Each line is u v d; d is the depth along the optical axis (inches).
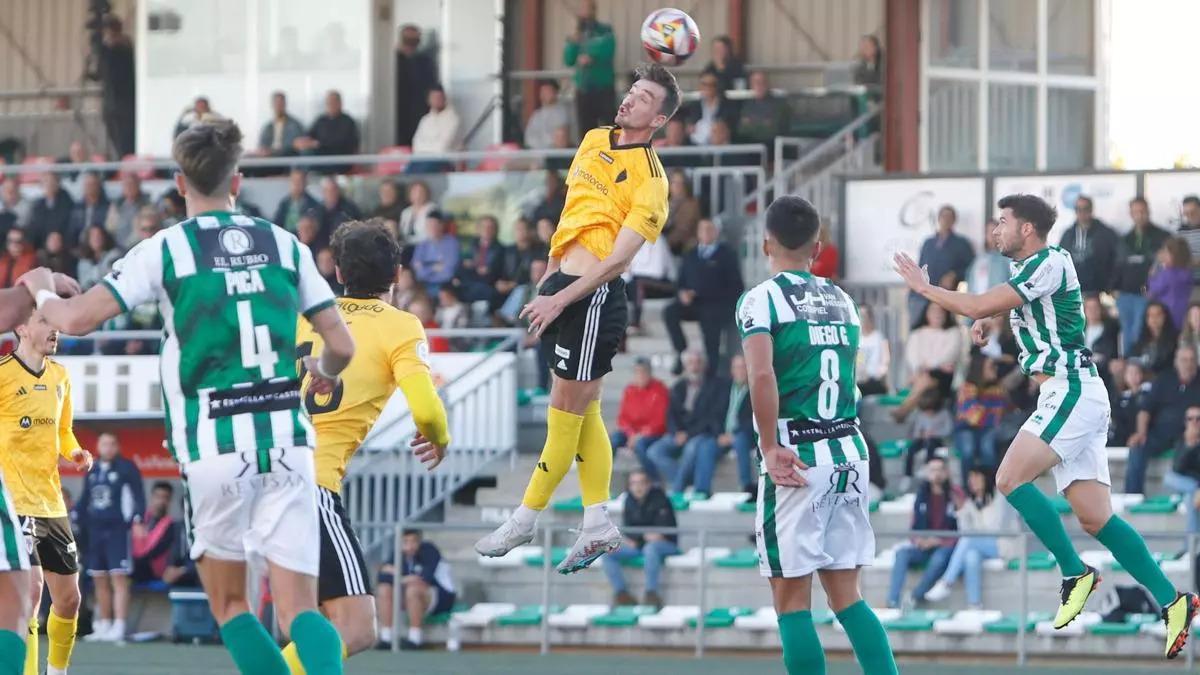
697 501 1531.7
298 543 580.1
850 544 709.9
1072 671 1171.9
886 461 1579.7
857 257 1708.9
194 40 2154.3
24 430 899.4
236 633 584.1
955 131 1927.9
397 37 2124.8
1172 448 1469.0
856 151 1868.8
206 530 574.9
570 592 1503.4
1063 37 1984.5
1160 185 1627.7
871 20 2007.9
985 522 1414.9
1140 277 1581.0
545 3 2113.7
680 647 1417.3
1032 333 826.2
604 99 1866.4
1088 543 1438.2
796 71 2032.5
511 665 1202.6
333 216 1764.3
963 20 1932.8
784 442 700.7
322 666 576.4
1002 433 1466.5
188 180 580.1
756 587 1451.8
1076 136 1989.4
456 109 2119.8
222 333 566.3
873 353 1630.2
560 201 1743.4
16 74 2265.0
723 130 1834.4
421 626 1433.3
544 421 1659.7
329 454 690.8
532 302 693.3
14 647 598.5
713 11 2063.2
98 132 2223.2
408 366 695.1
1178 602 813.2
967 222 1680.6
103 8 2161.7
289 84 2139.5
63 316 558.3
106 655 1242.0
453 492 1612.9
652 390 1582.2
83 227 1841.8
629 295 1721.2
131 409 1637.6
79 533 1529.3
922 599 1397.6
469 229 1763.0
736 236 1733.5
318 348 697.6
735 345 1614.2
